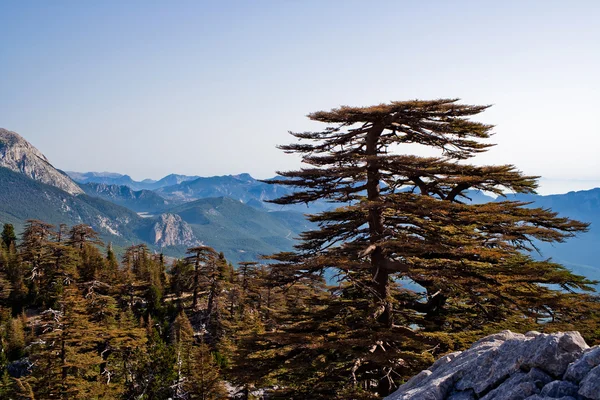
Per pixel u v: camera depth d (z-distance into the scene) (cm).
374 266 1762
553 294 1659
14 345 5941
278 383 1772
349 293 2158
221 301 7144
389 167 1825
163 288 8794
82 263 8375
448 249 1612
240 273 7156
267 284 1738
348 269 1641
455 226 1811
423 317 2055
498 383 827
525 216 1764
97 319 5603
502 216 1720
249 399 3500
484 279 1636
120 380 4719
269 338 1580
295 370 1608
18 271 7981
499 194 2089
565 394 699
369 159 1683
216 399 4291
